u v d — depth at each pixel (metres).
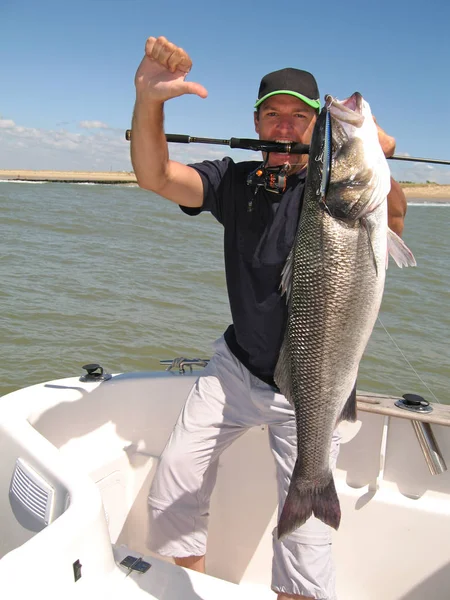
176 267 11.49
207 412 2.50
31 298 8.55
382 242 1.90
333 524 1.95
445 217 37.47
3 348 6.58
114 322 7.67
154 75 2.02
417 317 8.94
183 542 2.49
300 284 1.95
